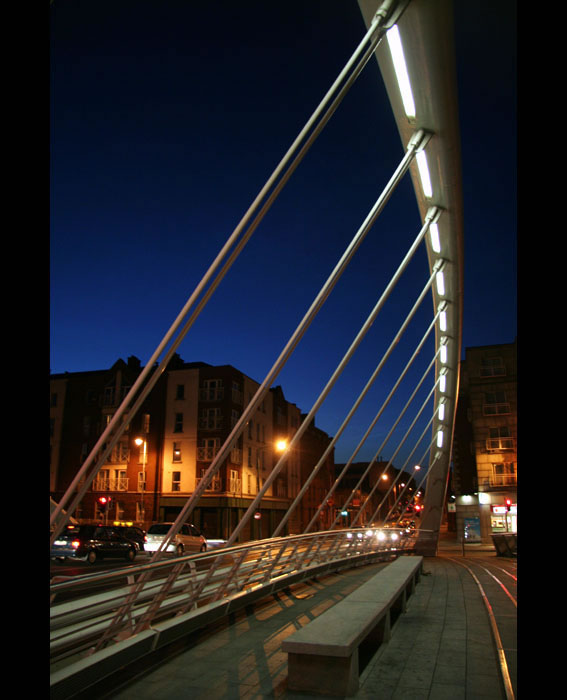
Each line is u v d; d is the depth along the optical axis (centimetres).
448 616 991
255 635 825
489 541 5028
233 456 4866
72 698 545
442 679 602
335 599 1188
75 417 5281
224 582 992
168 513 4791
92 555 2391
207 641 789
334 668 546
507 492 5059
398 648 751
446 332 3053
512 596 1229
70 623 606
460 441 6650
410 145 1555
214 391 4894
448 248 2236
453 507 7006
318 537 1638
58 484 5181
